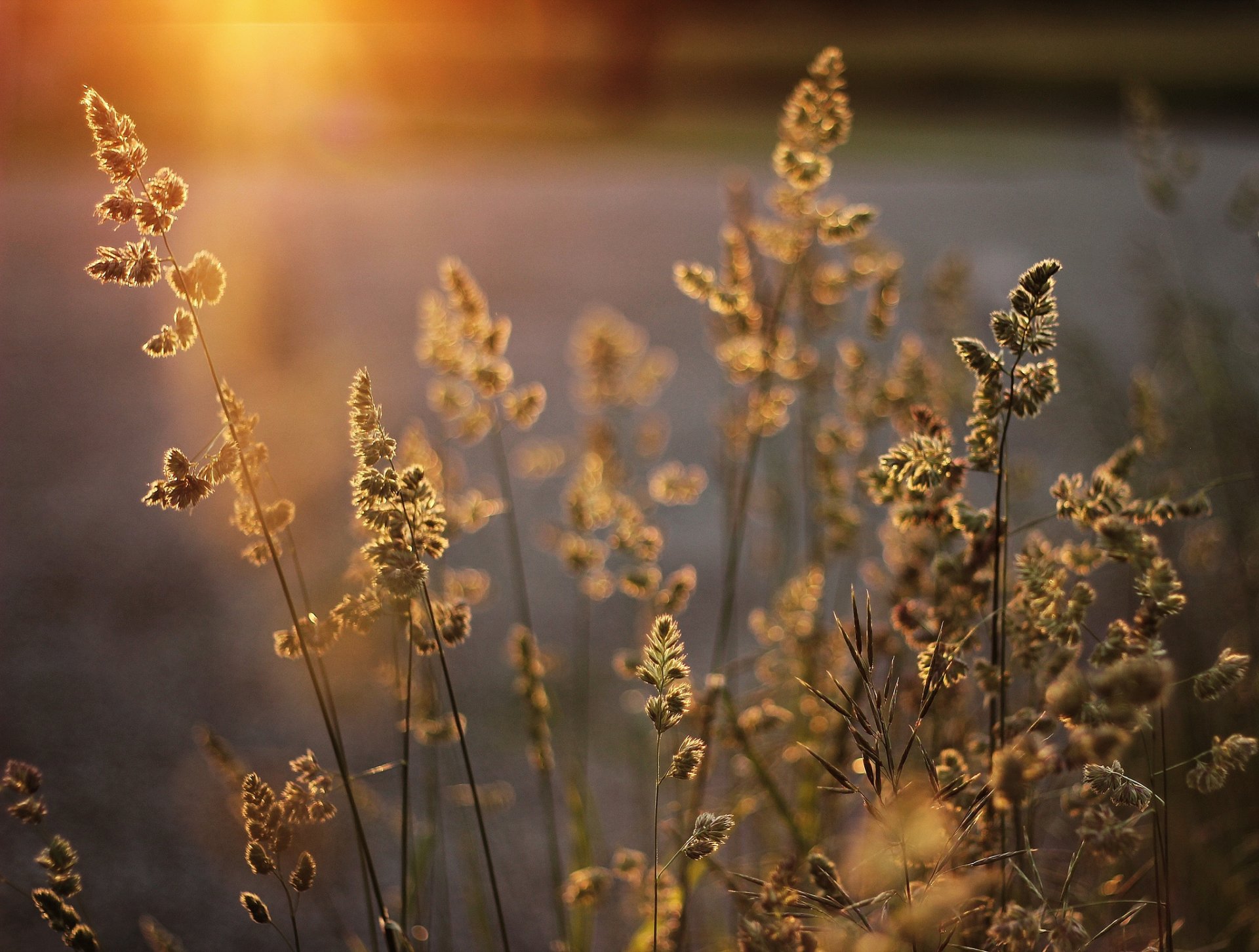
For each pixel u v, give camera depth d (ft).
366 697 13.07
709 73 97.30
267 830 4.07
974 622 5.30
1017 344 4.07
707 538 17.79
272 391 23.91
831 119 6.12
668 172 55.88
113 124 3.93
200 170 53.31
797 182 6.21
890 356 20.25
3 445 21.17
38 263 34.68
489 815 10.89
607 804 11.12
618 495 7.34
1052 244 37.04
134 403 23.41
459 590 6.40
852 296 26.05
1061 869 6.63
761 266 7.08
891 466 4.31
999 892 4.59
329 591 15.39
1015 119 76.48
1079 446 17.99
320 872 9.88
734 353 6.98
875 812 3.86
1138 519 4.49
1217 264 29.48
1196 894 7.47
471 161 59.06
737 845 7.53
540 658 7.39
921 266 31.07
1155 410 8.27
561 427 22.36
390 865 10.01
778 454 13.52
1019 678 6.43
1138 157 12.81
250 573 16.30
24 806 4.45
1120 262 33.50
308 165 55.93
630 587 6.43
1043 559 4.40
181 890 9.84
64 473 19.94
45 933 9.26
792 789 7.70
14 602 15.42
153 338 4.02
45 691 13.20
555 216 44.83
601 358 9.05
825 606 10.89
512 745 12.19
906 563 6.26
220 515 18.39
